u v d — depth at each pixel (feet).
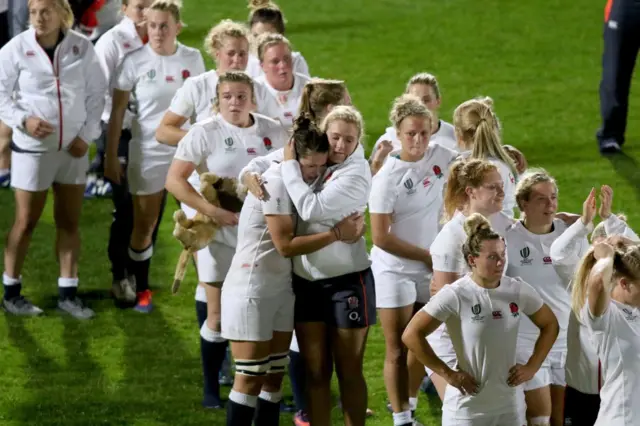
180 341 93.35
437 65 175.01
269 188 67.41
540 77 168.35
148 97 96.27
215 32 87.15
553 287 70.79
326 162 67.97
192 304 100.63
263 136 79.00
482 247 63.62
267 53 87.10
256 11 100.68
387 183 75.82
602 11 204.03
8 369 87.45
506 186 76.28
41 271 106.32
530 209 70.38
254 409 70.85
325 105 73.87
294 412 81.35
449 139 87.20
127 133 99.66
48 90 92.68
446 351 71.36
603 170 131.54
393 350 76.74
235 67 86.22
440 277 70.08
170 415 80.69
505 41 186.91
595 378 63.26
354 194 66.85
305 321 69.72
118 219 98.48
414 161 76.33
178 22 97.66
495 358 64.75
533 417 70.59
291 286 70.18
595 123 148.25
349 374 69.41
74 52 93.76
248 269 69.26
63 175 94.94
